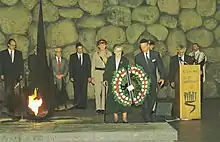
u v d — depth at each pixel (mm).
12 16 13477
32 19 13594
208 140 8188
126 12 13922
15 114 9766
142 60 9609
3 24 13430
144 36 14016
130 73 8812
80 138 6660
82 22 13797
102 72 11109
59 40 13641
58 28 13648
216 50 14289
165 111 10391
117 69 8945
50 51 13523
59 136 6629
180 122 9852
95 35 13844
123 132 6695
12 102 10156
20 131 6773
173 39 14070
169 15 14102
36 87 8445
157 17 14070
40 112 8336
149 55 9648
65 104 12023
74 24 13758
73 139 6652
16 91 10930
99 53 11211
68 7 13711
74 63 12141
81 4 13789
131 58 13922
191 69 10055
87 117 10219
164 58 14039
